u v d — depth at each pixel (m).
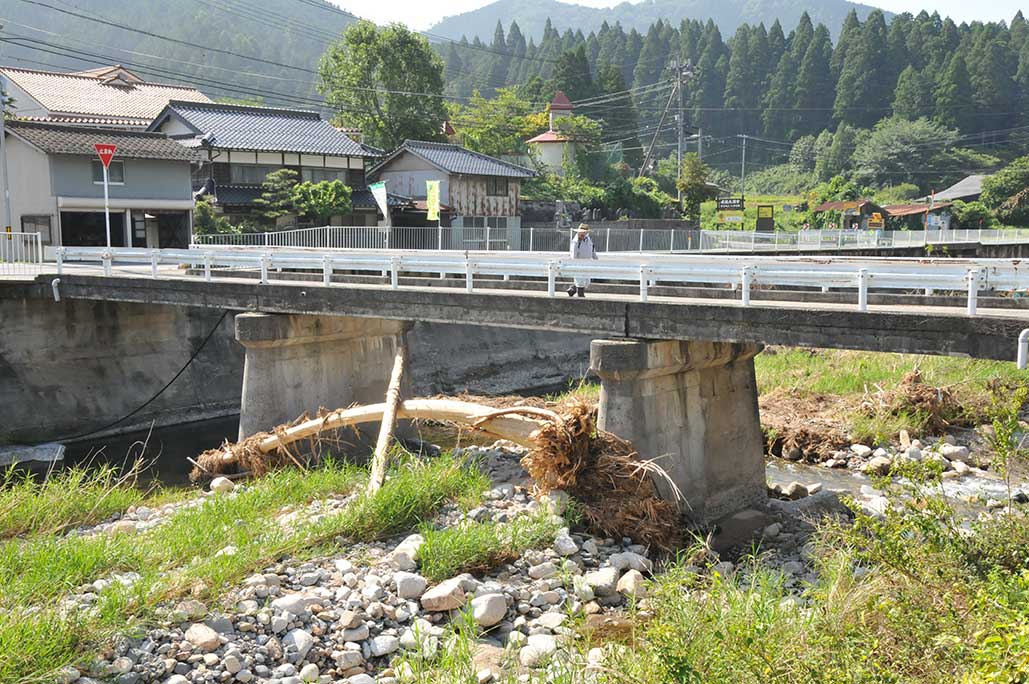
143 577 10.07
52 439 22.50
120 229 33.91
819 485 17.03
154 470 19.81
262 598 10.08
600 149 75.69
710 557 12.90
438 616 10.12
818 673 6.60
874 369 24.80
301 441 18.03
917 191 100.88
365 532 12.23
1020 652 5.61
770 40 155.88
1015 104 129.62
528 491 13.94
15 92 48.22
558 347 34.00
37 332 22.98
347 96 55.69
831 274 12.55
